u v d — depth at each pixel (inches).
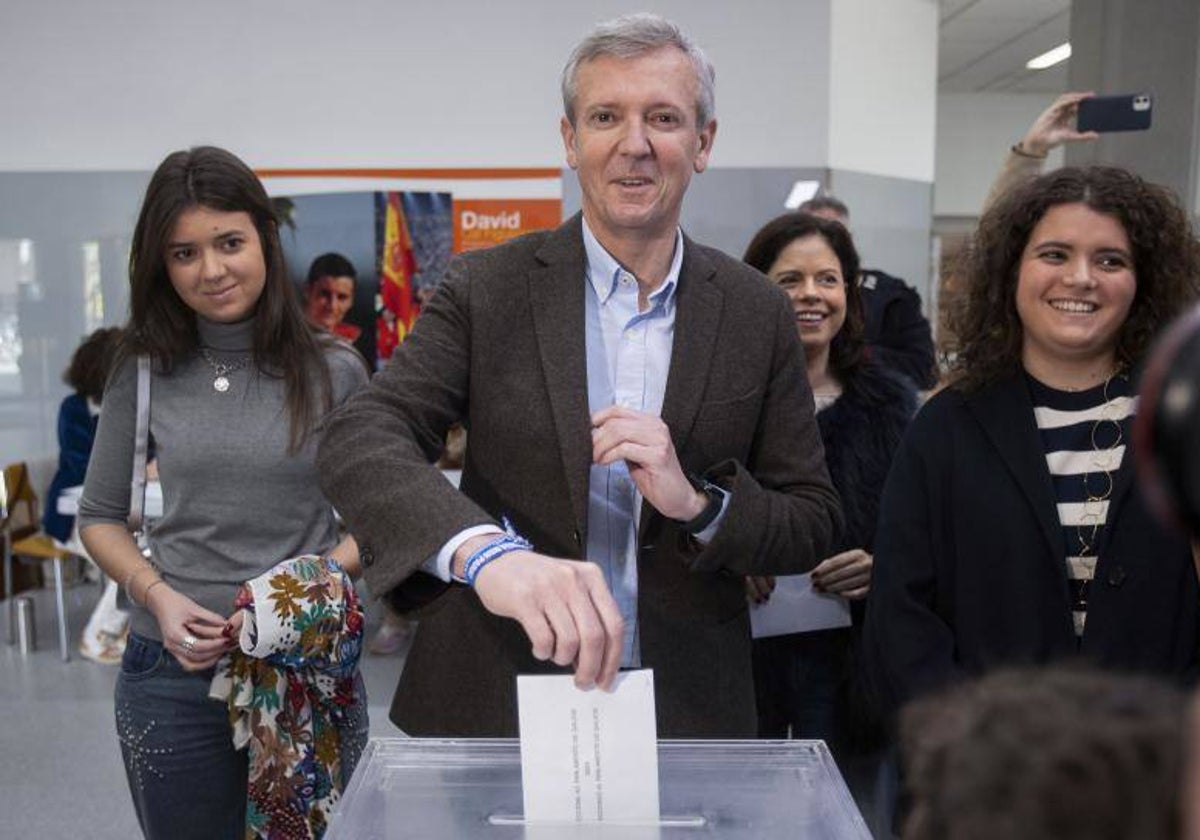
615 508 39.3
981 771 10.8
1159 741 10.4
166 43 177.6
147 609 51.1
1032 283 45.4
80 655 151.7
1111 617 43.0
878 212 186.7
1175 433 8.7
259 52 177.3
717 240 177.2
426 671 41.8
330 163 179.0
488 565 29.1
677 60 35.7
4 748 118.0
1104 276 43.9
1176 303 44.6
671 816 28.3
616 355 39.6
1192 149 124.4
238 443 52.0
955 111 343.6
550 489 38.5
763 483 41.2
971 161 346.0
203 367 53.4
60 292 182.5
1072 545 45.1
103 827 99.6
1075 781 10.2
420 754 31.8
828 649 62.4
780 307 41.4
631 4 174.6
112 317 182.4
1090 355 46.3
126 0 176.7
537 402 38.4
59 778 110.3
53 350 183.6
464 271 40.3
